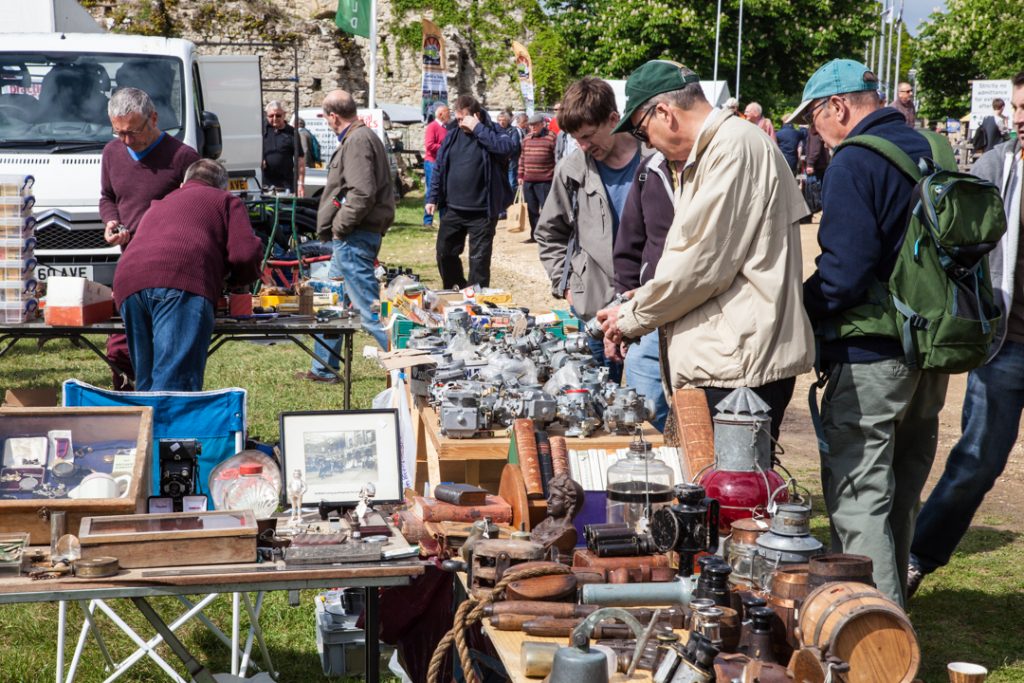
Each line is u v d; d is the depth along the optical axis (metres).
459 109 9.48
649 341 4.60
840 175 3.24
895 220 3.23
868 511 3.29
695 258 3.21
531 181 15.52
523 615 2.44
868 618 2.08
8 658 4.06
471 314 5.68
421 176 31.17
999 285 4.00
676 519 2.55
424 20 21.88
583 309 5.16
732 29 41.97
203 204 5.51
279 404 8.09
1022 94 4.00
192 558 2.75
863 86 3.42
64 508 2.89
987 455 4.18
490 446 3.93
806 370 3.26
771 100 43.81
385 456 3.35
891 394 3.26
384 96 35.62
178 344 5.32
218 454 4.12
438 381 4.49
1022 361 4.10
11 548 2.71
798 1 42.62
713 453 3.24
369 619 3.03
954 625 4.39
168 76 10.21
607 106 4.82
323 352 8.94
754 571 2.49
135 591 2.66
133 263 5.37
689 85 3.34
